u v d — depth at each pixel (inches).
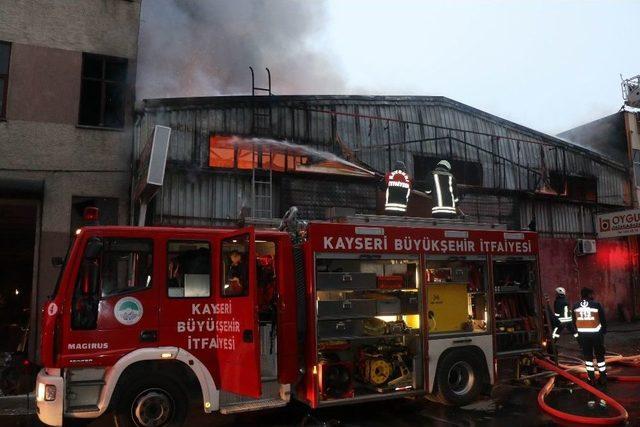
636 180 797.2
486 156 660.1
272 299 248.5
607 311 714.2
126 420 216.5
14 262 494.0
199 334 229.6
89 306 215.6
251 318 215.6
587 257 714.2
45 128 423.5
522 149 694.5
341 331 255.4
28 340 396.8
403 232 278.2
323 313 252.2
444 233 290.8
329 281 255.8
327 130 551.2
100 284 218.8
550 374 316.2
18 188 395.5
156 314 224.5
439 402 293.3
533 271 323.9
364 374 263.6
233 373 222.7
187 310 229.6
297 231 263.9
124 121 451.5
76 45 443.2
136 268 227.0
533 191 682.2
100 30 454.0
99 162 436.1
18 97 419.2
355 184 550.6
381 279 271.1
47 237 411.2
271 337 245.3
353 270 272.5
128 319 219.9
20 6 428.8
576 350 479.2
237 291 229.0
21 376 315.9
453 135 639.1
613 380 345.7
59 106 430.3
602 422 242.8
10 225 453.7
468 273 299.7
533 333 317.1
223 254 239.8
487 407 282.8
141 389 220.2
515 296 322.0
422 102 627.5
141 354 217.5
